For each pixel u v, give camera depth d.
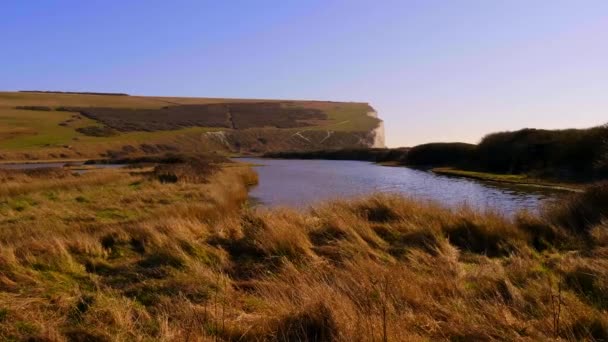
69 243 7.73
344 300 4.98
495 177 32.16
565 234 8.28
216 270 6.77
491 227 8.42
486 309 4.93
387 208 10.30
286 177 36.84
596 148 26.73
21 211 13.99
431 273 6.45
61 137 83.12
